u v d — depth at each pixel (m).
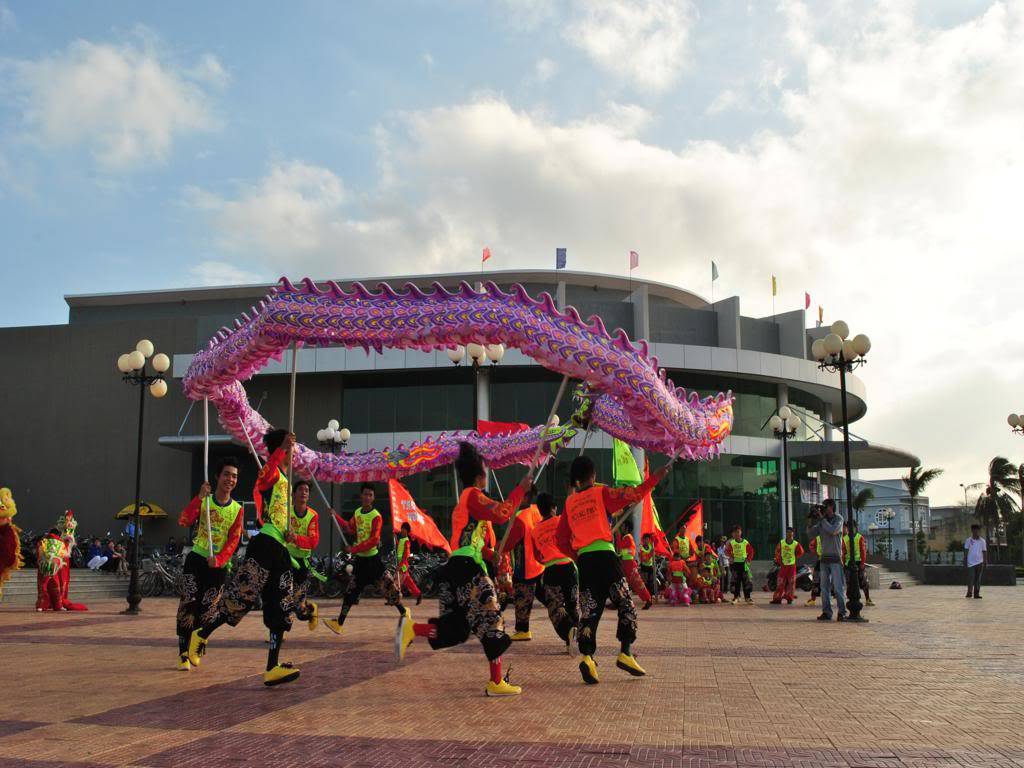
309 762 4.88
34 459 40.19
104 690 7.44
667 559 23.38
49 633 13.05
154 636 12.51
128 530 33.31
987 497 65.38
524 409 38.25
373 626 13.80
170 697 7.07
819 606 20.36
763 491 40.28
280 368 37.69
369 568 11.68
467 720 6.04
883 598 24.22
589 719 6.05
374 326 9.17
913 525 58.22
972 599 23.53
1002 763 4.73
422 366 36.75
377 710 6.45
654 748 5.14
